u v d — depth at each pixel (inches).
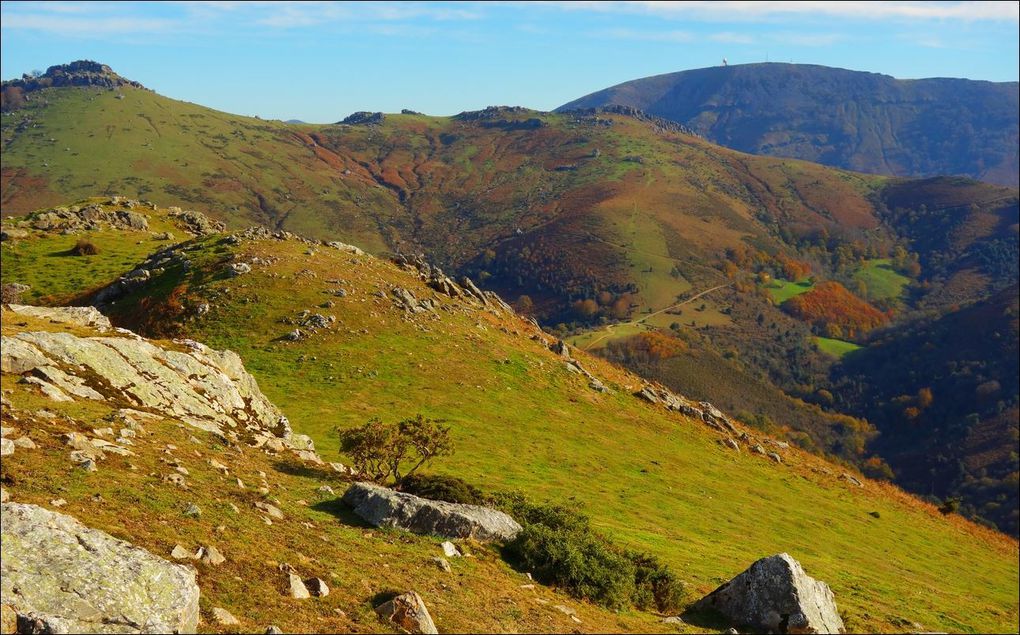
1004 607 1849.2
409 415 2062.0
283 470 1120.2
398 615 623.2
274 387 2107.5
